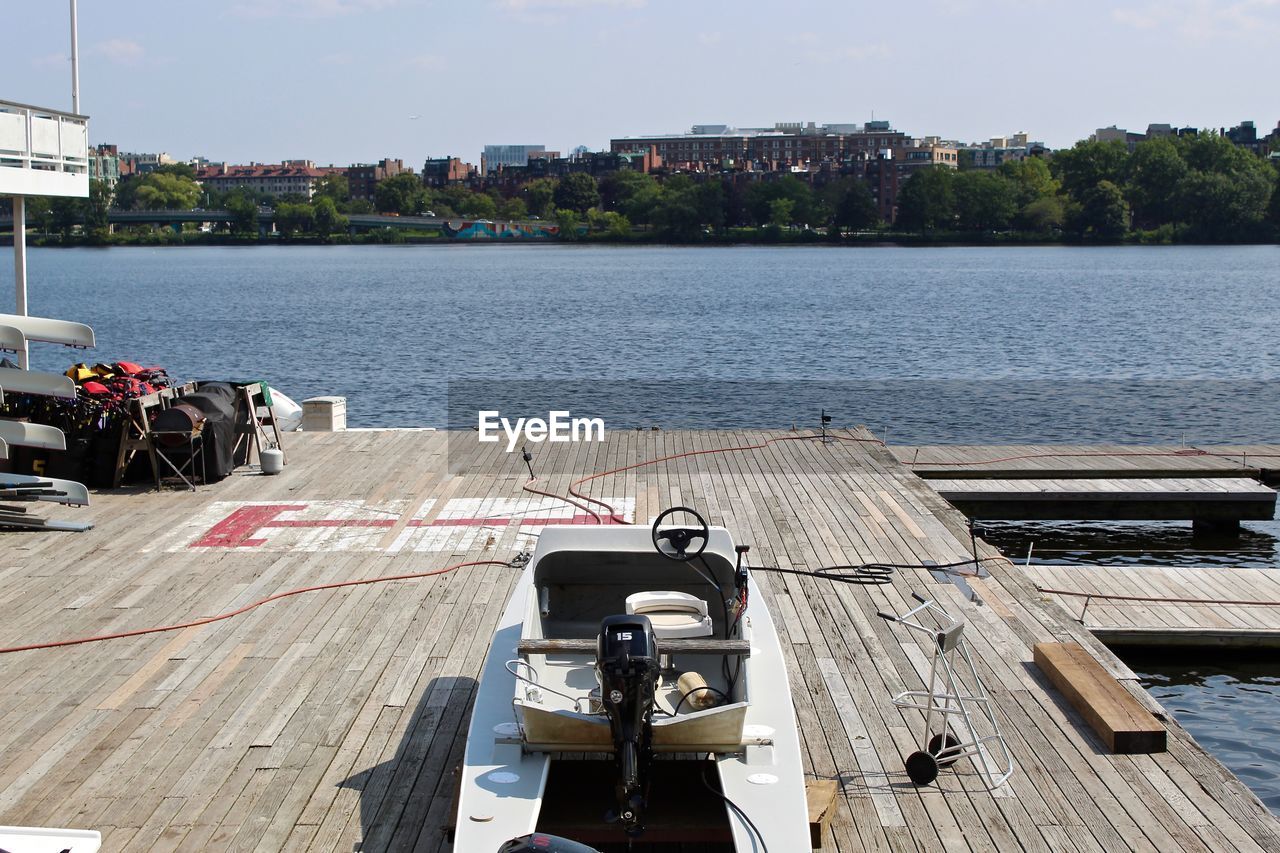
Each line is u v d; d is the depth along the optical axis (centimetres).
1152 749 714
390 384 3400
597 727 585
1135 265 11456
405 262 14200
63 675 825
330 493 1352
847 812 646
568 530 772
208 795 659
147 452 1402
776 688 659
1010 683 820
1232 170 18038
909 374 3550
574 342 4578
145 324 5706
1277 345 4331
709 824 593
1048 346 4353
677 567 780
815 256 14762
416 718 755
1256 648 1043
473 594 995
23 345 1305
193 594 995
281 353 4297
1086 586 1167
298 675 825
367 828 625
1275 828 627
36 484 1220
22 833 564
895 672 838
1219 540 1622
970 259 13325
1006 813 644
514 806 562
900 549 1138
